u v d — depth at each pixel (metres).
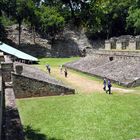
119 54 56.66
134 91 39.47
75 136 23.11
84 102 33.56
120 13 101.44
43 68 63.94
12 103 18.95
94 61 62.84
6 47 71.38
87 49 92.44
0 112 14.00
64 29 102.38
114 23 103.62
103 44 101.56
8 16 89.12
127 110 29.91
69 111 29.94
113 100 34.22
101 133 23.73
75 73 58.34
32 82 36.84
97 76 51.88
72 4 12.81
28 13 83.00
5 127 14.52
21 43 92.19
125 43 63.44
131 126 25.27
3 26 91.69
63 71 60.59
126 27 98.56
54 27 91.81
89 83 46.50
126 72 47.31
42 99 35.78
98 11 13.08
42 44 94.38
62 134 23.53
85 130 24.45
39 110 30.50
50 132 23.95
